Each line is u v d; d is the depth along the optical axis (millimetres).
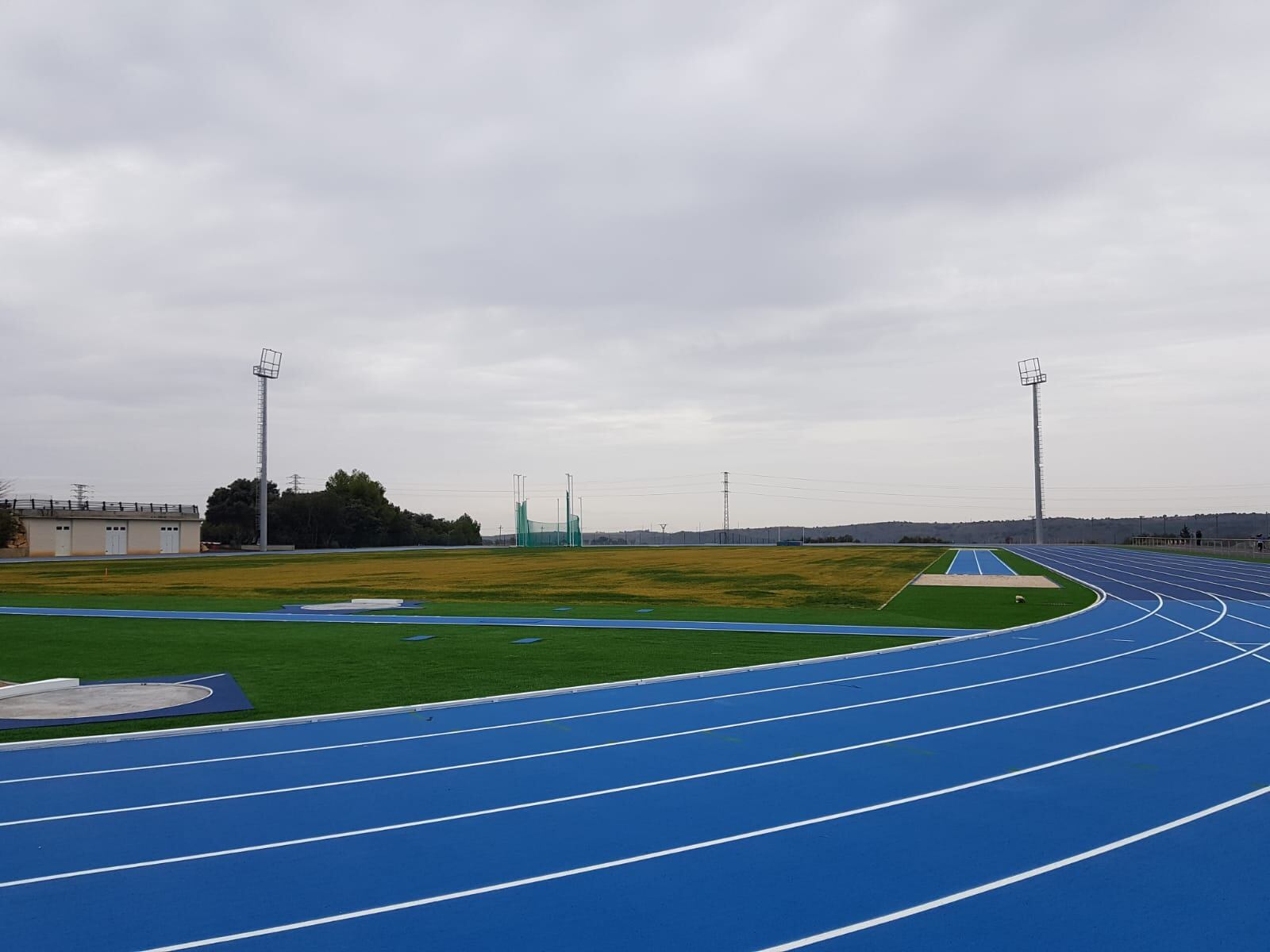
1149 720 13305
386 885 7316
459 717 13625
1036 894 7113
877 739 12219
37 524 74688
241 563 63094
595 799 9586
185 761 11148
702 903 6977
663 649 20609
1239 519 141375
